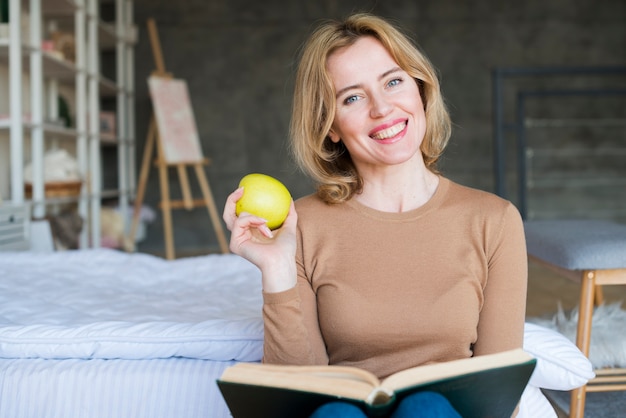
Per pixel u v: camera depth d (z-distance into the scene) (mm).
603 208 6301
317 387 824
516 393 915
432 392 840
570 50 6250
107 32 5352
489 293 1130
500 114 5898
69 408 1312
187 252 5996
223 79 6215
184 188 5371
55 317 1656
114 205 5812
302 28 6203
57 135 4594
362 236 1158
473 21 6223
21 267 2445
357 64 1147
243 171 6250
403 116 1149
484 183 6258
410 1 6203
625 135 6281
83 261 2559
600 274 1854
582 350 1853
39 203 3871
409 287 1108
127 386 1322
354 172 1232
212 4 6180
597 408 1989
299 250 1177
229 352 1354
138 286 2215
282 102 6234
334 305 1120
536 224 2488
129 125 5965
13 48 3564
